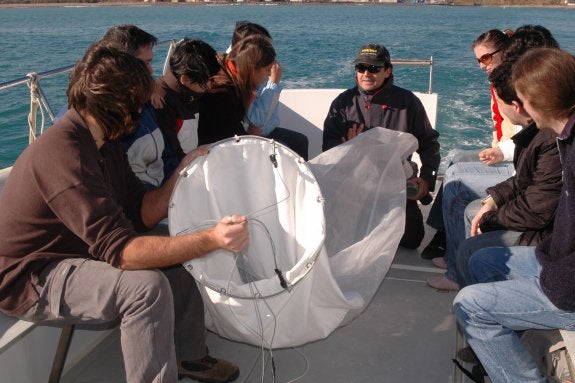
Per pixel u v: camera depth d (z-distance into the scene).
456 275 2.67
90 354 2.42
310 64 17.44
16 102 10.28
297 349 2.44
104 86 1.71
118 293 1.71
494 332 1.85
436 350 2.42
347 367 2.33
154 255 1.68
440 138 9.17
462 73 15.66
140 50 2.62
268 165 1.99
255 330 1.93
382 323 2.61
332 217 2.49
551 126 1.83
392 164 2.61
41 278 1.80
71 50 21.28
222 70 2.99
